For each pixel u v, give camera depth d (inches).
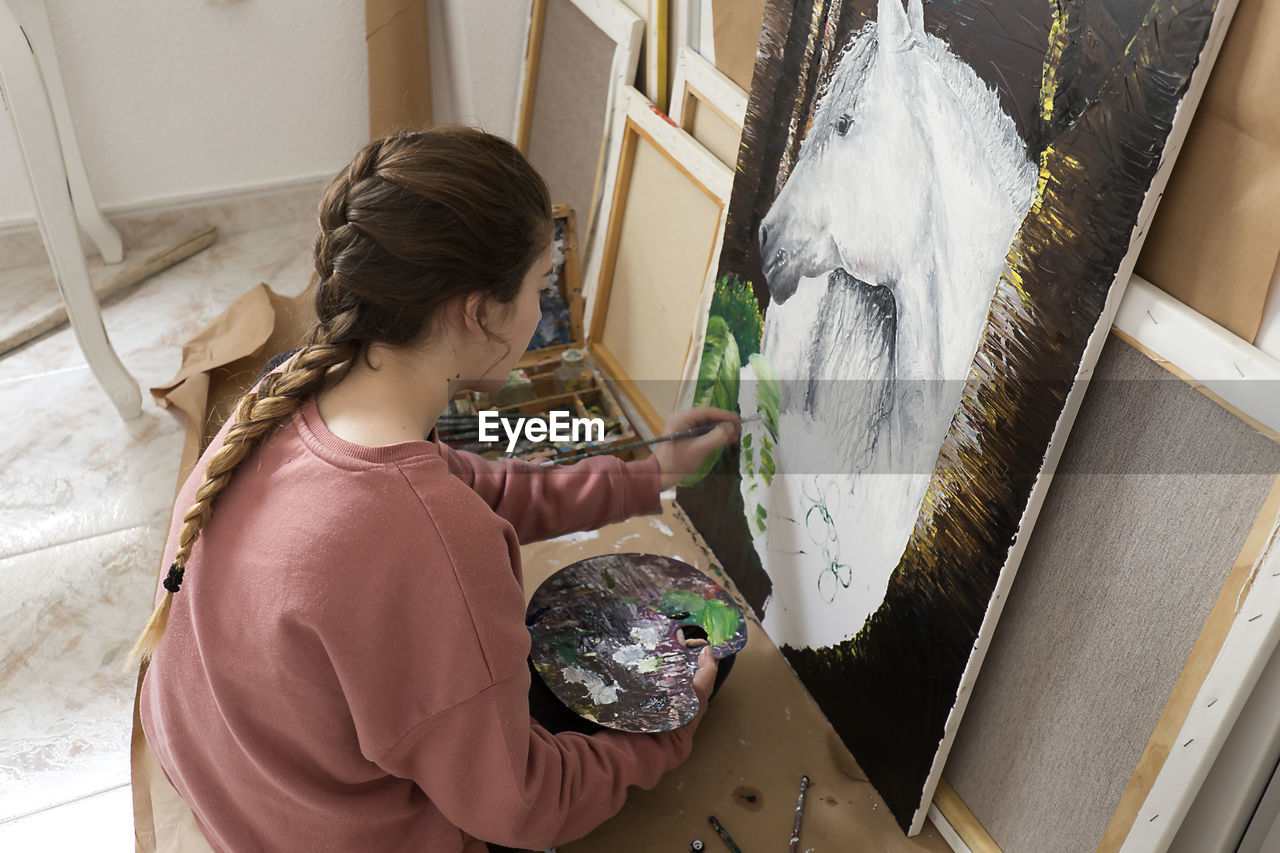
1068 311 36.5
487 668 35.9
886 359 46.5
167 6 93.7
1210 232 33.5
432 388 37.7
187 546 35.8
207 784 42.3
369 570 34.3
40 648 69.1
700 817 50.8
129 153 101.0
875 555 49.3
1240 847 39.8
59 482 81.4
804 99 50.4
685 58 63.7
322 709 36.7
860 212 47.0
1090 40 34.1
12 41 66.7
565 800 42.1
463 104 95.1
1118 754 41.2
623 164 72.1
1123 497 38.7
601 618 55.0
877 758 51.5
